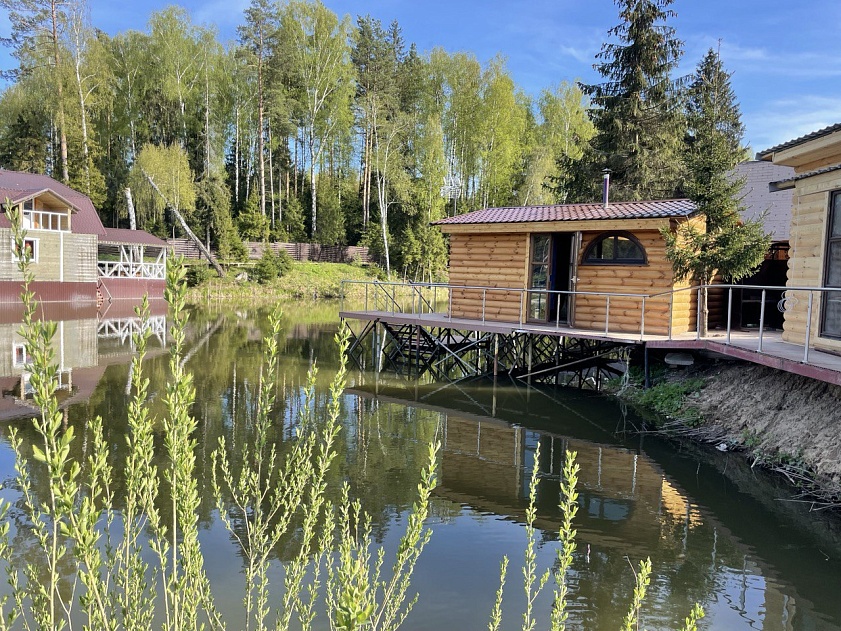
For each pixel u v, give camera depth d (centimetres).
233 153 4375
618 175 2145
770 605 403
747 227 1034
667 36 2102
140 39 3916
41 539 209
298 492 264
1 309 2095
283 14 3900
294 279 3447
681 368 1077
